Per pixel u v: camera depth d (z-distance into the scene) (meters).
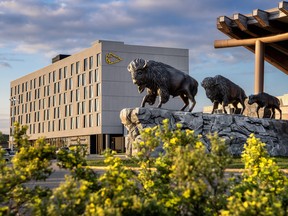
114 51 68.06
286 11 31.95
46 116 83.75
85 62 71.88
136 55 69.38
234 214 4.39
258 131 26.48
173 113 23.88
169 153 5.88
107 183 5.20
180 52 72.56
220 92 26.89
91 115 69.88
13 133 6.18
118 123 67.69
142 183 6.00
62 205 4.61
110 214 4.25
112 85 67.69
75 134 73.75
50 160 5.93
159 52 71.06
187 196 4.92
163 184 5.61
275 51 41.66
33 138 88.62
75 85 74.25
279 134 27.56
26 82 92.50
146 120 23.17
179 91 24.73
